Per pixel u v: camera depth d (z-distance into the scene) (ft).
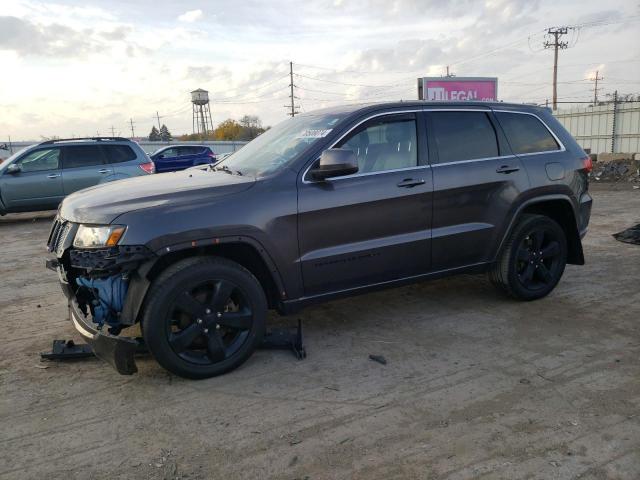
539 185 16.14
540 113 17.19
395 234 13.99
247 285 12.17
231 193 12.07
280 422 10.30
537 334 14.37
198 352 12.10
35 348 14.17
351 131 13.58
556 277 17.08
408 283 14.73
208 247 12.04
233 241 11.85
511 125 16.30
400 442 9.53
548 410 10.48
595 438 9.48
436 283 19.16
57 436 9.98
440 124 14.97
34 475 8.83
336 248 13.21
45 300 18.56
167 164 76.13
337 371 12.44
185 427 10.19
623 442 9.34
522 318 15.57
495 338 14.16
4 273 22.84
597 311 16.06
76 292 12.37
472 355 13.16
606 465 8.73
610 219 32.55
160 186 12.66
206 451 9.41
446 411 10.55
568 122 96.99
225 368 12.16
